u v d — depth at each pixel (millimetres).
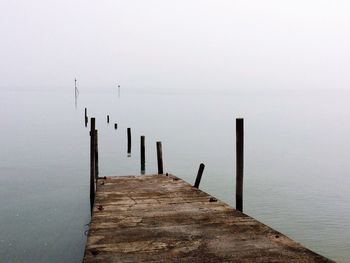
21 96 195000
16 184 20453
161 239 7246
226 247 6781
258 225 8055
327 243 13102
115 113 80312
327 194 19500
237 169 10836
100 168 26094
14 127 50938
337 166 27375
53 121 60688
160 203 10242
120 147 35719
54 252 11695
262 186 21219
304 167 26922
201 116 76250
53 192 18938
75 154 30875
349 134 48312
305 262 6074
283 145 38375
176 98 195125
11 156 29297
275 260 6168
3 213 15414
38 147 34062
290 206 17281
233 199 18453
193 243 7008
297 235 13773
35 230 13547
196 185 14242
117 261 6207
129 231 7734
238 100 176125
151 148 35500
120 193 11703
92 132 15227
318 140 42281
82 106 106188
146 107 107062
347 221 15305
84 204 16844
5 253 11531
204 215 8914
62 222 14430
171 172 25062
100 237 7363
